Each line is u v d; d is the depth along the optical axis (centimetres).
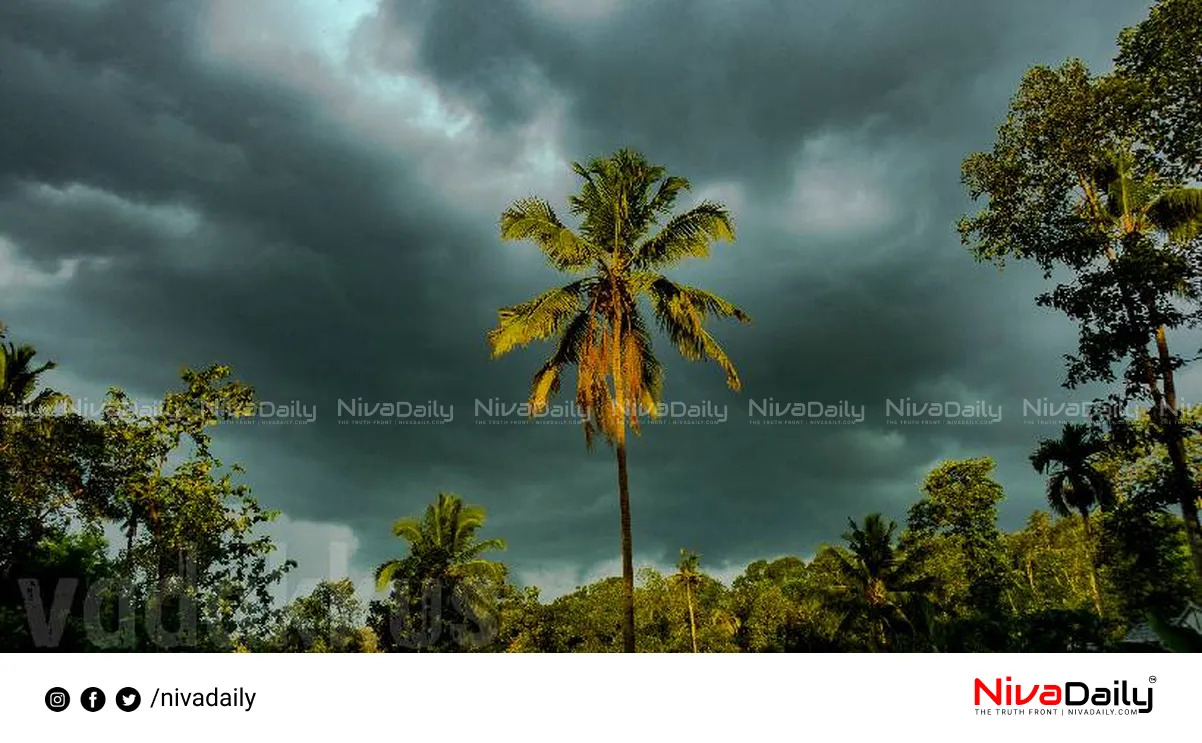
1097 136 1902
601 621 5362
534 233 1894
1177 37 1708
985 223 2053
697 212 1938
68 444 2347
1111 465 2456
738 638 5772
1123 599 2792
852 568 4147
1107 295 1830
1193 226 1952
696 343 2002
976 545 4719
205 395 2506
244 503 2508
